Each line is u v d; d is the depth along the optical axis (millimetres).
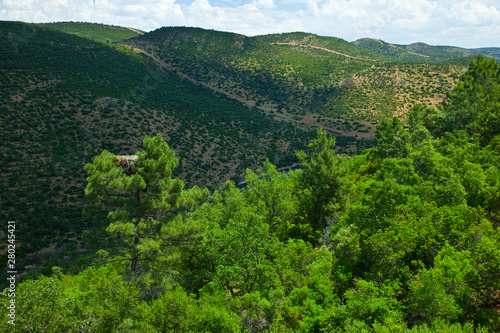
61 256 40312
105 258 17656
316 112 137375
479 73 40906
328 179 29750
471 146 26781
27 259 40438
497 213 18766
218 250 18109
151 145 18188
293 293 14938
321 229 29812
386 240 15352
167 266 17734
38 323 10258
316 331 12289
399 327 10211
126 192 17922
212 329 11656
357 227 19188
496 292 13008
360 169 43469
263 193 27266
